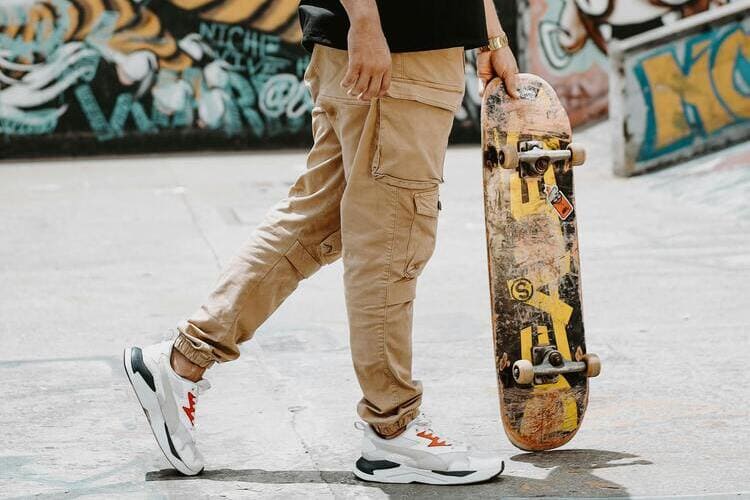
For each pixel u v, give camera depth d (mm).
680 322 5555
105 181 11672
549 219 3580
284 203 3422
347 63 3199
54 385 4559
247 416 4117
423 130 3176
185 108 14641
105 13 14281
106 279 6789
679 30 11062
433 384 4559
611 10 15305
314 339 5301
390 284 3236
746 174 9883
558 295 3584
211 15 14523
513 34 15156
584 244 7797
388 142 3141
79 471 3543
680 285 6414
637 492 3301
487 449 3740
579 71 15312
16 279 6812
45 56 14219
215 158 14086
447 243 7895
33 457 3684
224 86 14680
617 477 3434
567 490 3320
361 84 3037
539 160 3549
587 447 3742
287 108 14852
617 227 8477
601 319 5656
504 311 3533
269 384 4543
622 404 4227
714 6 15406
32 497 3312
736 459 3592
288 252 3369
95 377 4676
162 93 14555
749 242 7707
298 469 3547
